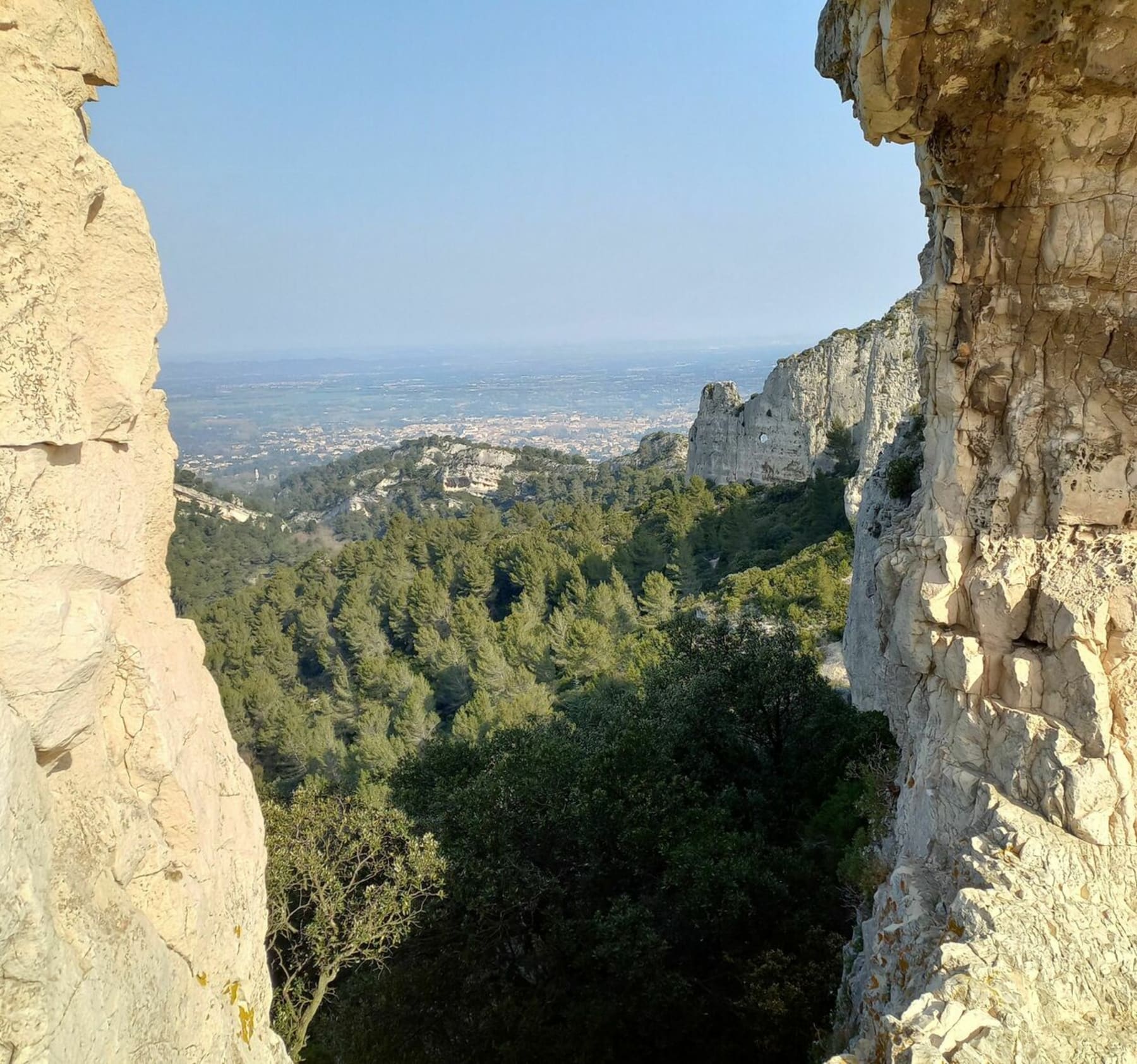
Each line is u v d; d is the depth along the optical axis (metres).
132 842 5.91
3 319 4.92
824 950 14.86
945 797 10.39
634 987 15.41
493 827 18.94
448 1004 16.09
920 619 10.86
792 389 77.44
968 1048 7.45
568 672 54.12
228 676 64.06
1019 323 9.86
